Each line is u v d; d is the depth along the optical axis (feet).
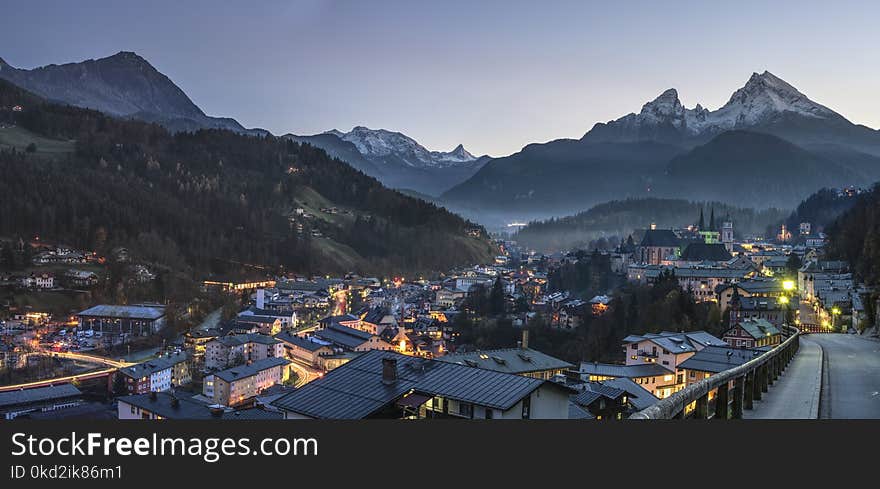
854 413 80.48
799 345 233.76
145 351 648.79
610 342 515.09
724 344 375.25
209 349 598.34
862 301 405.39
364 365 136.26
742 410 74.43
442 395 119.24
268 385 492.95
